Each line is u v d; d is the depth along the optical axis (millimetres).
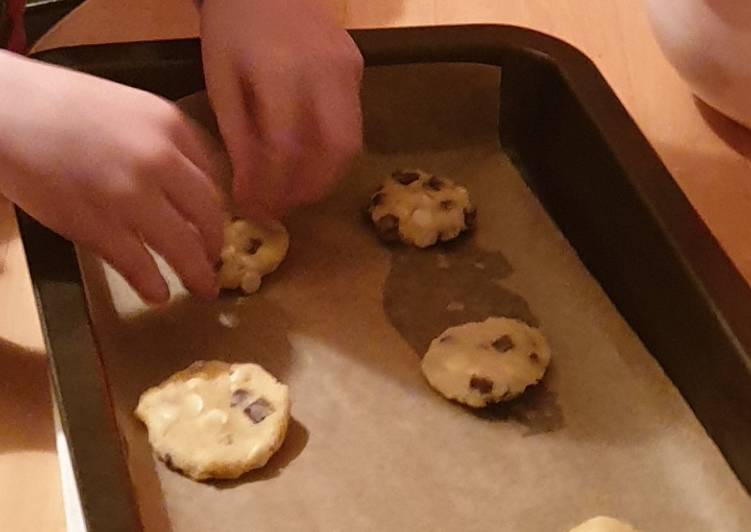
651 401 675
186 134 660
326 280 732
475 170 784
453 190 759
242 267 719
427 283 732
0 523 589
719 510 634
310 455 656
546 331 710
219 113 700
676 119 766
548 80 750
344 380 687
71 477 593
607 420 671
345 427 667
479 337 696
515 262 742
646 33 817
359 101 724
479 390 673
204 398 663
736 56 706
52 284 639
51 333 622
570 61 742
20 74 651
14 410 628
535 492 644
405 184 762
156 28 814
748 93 718
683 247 653
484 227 758
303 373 689
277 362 694
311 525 630
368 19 814
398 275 736
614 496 642
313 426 667
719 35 706
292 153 697
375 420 671
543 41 754
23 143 637
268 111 689
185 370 677
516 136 787
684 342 661
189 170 649
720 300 633
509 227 758
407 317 716
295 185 709
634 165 688
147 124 648
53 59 736
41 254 651
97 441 588
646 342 694
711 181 731
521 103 772
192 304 715
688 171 736
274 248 731
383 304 723
